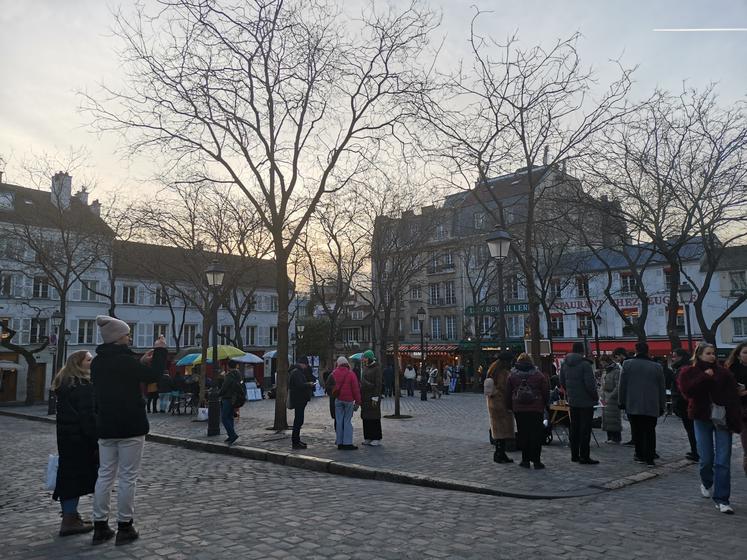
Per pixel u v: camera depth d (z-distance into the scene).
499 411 9.02
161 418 19.08
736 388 6.00
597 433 12.52
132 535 4.99
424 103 13.21
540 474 8.00
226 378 12.01
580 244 24.77
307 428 14.41
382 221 27.89
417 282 46.66
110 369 4.96
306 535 5.14
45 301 41.03
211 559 4.48
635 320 37.78
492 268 38.03
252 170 14.47
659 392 8.82
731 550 4.71
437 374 28.42
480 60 12.88
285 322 14.27
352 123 14.07
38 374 40.44
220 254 26.69
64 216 33.75
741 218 16.94
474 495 7.00
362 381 11.26
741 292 33.97
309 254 28.48
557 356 39.47
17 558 4.54
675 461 9.07
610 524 5.52
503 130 13.05
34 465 10.34
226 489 7.55
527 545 4.85
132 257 30.50
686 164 17.59
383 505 6.39
